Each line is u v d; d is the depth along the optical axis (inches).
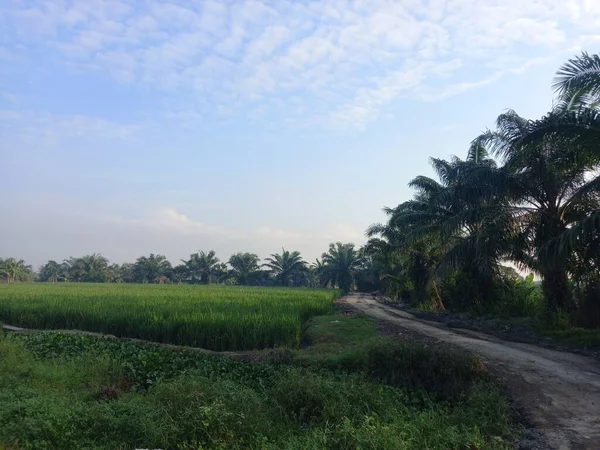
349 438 296.5
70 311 912.3
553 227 780.6
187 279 4281.5
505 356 546.0
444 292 1333.7
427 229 1168.2
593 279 714.8
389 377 447.5
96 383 435.8
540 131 614.9
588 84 578.9
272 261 4015.8
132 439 295.1
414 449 301.0
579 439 325.4
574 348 617.6
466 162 1109.1
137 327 784.3
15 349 557.0
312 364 505.4
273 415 353.1
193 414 314.8
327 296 1589.6
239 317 757.9
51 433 284.2
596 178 685.9
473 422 356.8
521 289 1046.4
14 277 3929.6
